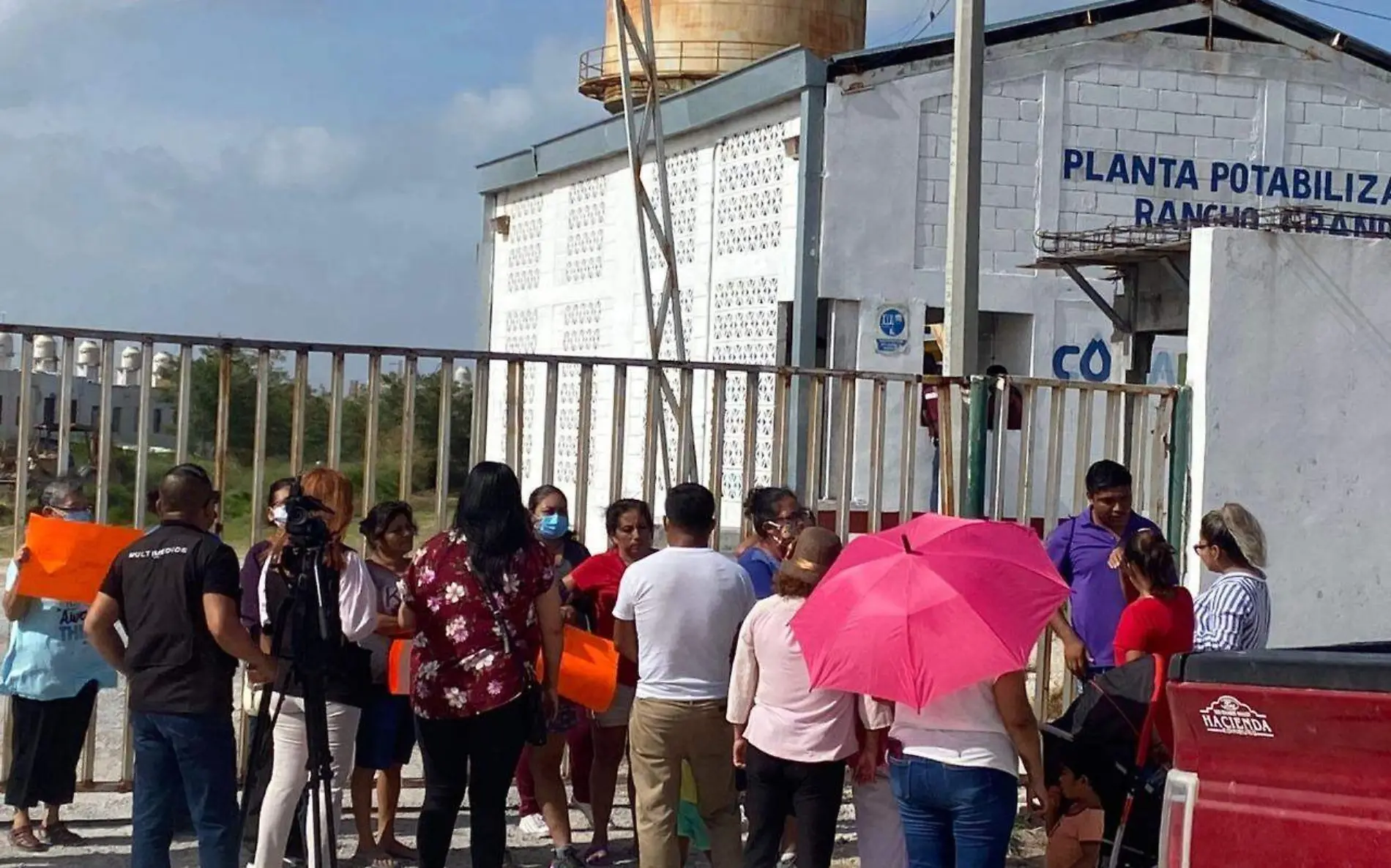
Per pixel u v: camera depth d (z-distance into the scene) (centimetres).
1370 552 1029
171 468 638
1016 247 1672
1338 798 381
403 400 793
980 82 972
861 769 644
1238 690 399
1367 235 1184
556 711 654
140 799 622
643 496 843
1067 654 745
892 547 585
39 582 698
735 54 2138
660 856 659
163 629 611
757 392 866
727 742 668
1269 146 1750
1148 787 629
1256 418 1004
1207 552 729
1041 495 1656
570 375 1998
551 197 2242
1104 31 1692
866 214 1609
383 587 714
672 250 1287
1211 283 996
